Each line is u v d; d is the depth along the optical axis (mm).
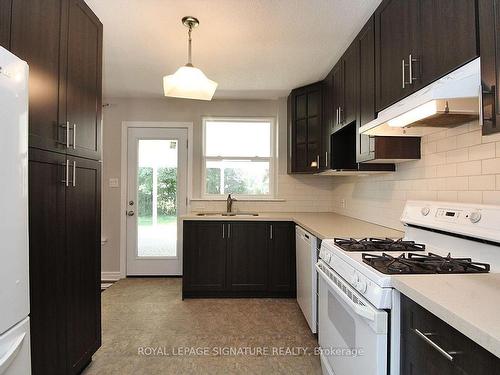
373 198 2523
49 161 1419
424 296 844
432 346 832
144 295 3156
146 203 3807
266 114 3812
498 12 852
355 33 2158
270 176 3875
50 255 1437
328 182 3754
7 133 1006
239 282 3133
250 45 2342
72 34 1613
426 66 1329
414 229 1675
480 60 927
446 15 1197
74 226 1648
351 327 1254
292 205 3730
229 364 1911
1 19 1125
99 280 1950
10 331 1040
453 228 1347
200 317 2619
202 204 3729
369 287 1088
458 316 704
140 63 2701
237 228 3137
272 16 1948
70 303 1616
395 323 1017
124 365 1887
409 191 1971
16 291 1064
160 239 3809
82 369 1808
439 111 1211
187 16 1949
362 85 2043
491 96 879
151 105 3795
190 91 2023
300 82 3168
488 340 614
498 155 1281
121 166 3775
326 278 1515
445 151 1624
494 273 1078
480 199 1376
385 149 1845
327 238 1822
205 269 3117
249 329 2389
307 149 3248
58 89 1484
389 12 1665
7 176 1010
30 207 1295
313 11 1896
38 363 1354
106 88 3402
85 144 1758
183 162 3812
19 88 1066
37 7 1327
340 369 1388
